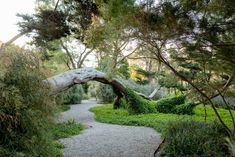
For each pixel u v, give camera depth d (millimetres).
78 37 9812
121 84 11898
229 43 3918
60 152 5160
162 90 17453
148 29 3811
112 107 14797
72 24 9789
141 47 5055
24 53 4207
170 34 3846
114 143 6270
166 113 11844
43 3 13672
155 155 5102
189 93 7832
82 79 9719
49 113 4195
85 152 5441
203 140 4664
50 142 4242
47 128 4121
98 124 9547
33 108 3914
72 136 7102
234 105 12578
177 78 7207
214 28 3623
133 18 3598
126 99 11938
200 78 6348
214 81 6504
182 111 11531
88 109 14984
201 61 5113
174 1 3359
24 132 3664
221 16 3463
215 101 13930
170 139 5008
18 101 3473
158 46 4473
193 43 4133
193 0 3271
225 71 5496
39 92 4008
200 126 5504
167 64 5234
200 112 11953
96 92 19938
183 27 3635
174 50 4766
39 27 9656
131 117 10578
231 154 4133
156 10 3469
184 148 4570
